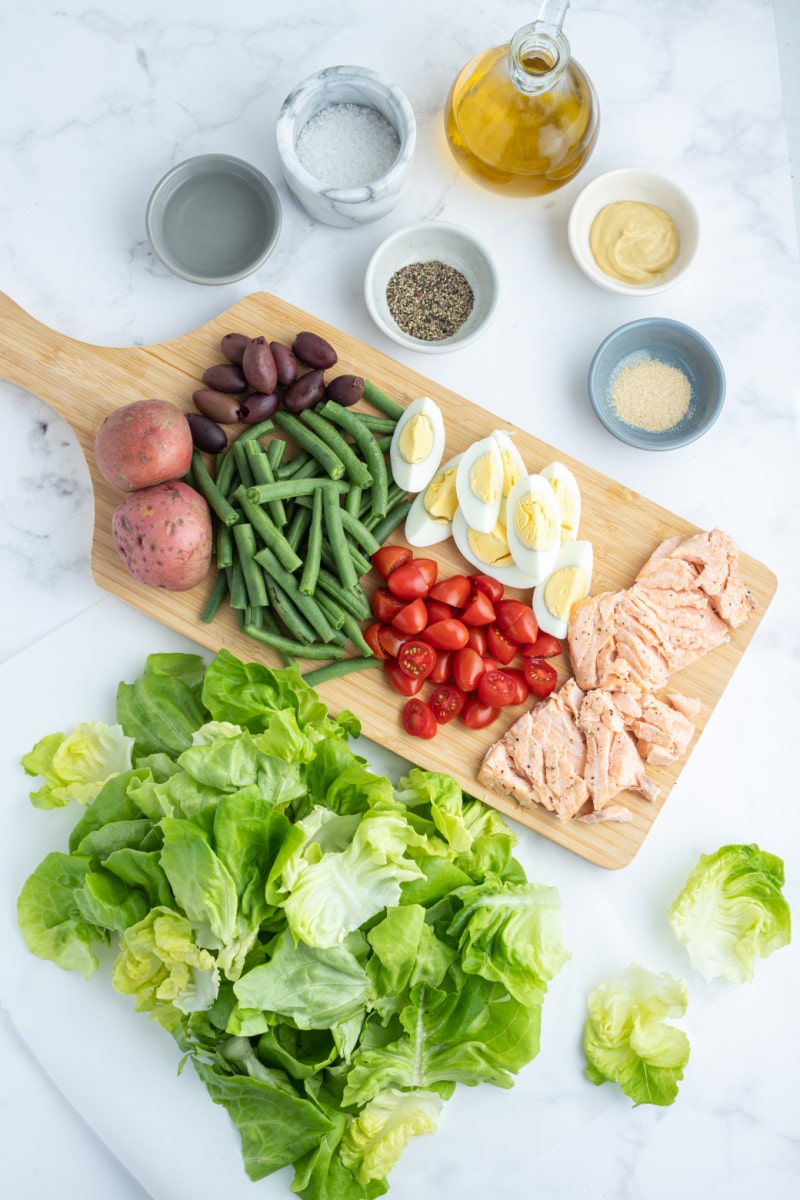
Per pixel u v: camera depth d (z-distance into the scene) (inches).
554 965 33.7
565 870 36.4
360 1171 33.0
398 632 35.4
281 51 38.1
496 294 36.2
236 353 35.3
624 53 38.5
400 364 36.5
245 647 35.7
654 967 36.9
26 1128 35.5
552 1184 35.8
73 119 37.9
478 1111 35.0
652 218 37.2
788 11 39.7
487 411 36.5
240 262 37.0
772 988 37.0
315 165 36.9
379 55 38.3
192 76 38.0
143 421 33.4
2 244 37.6
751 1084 36.8
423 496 35.8
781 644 37.9
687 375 37.2
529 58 34.9
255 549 34.9
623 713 35.7
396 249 36.9
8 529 37.2
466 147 36.2
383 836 32.6
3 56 37.8
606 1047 35.1
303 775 34.0
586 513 36.6
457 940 33.6
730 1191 36.5
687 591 36.0
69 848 34.7
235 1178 34.0
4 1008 35.3
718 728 37.6
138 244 37.8
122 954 32.7
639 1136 36.3
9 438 37.2
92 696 36.0
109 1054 34.4
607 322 38.0
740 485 38.0
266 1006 31.6
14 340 36.1
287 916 31.7
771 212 38.6
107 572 35.6
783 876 36.0
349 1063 32.8
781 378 38.3
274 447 35.3
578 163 36.2
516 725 35.6
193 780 33.0
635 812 35.9
